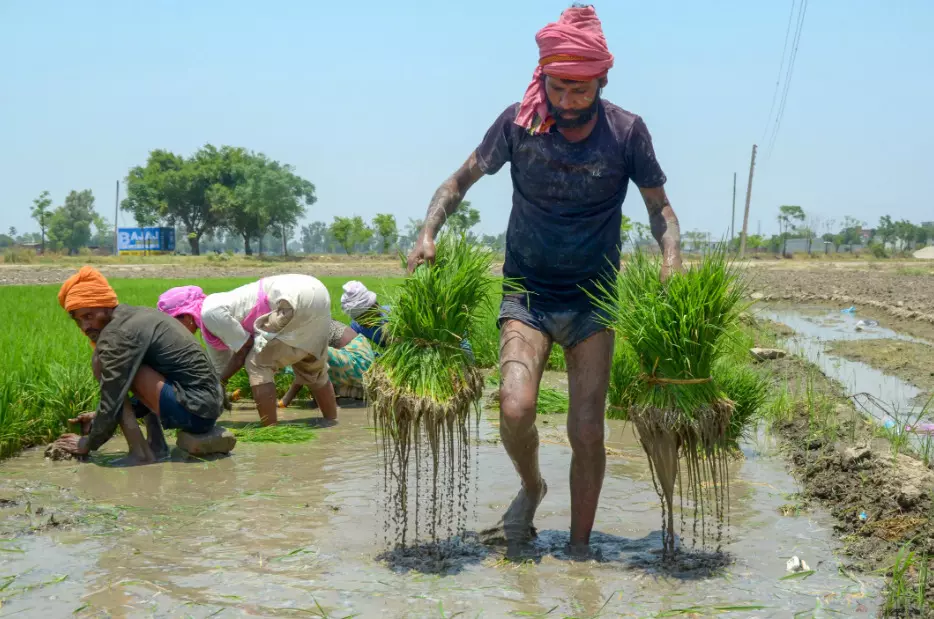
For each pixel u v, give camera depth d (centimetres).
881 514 455
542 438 686
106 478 553
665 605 346
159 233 8062
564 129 392
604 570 388
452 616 334
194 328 730
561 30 369
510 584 370
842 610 341
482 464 596
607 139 393
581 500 413
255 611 339
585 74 368
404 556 403
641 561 400
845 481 520
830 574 383
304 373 729
